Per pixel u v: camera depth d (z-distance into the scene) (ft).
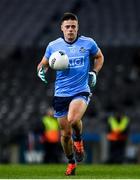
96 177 78.33
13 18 347.56
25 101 282.36
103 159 236.84
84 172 91.91
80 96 82.79
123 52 309.42
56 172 94.02
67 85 83.30
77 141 82.28
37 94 287.28
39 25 334.24
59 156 201.16
